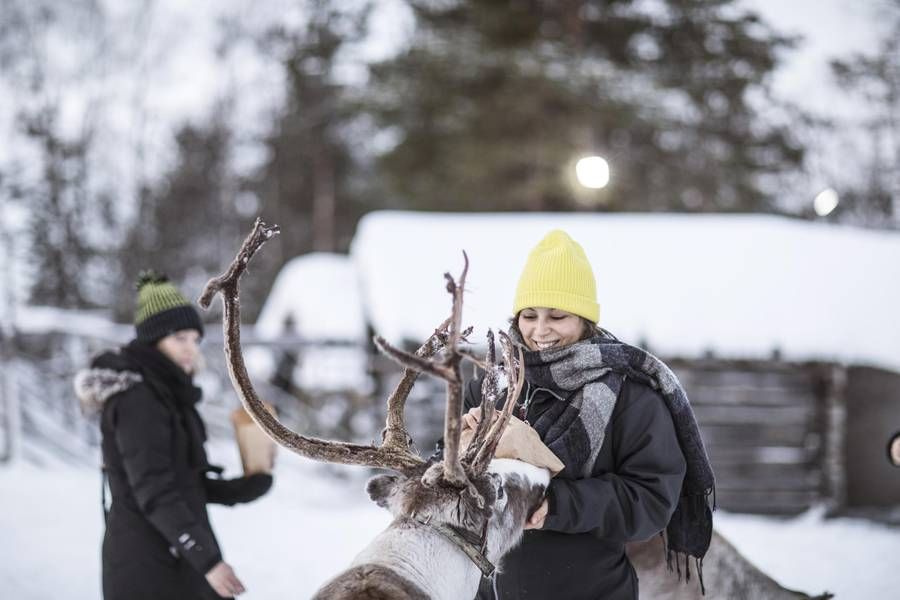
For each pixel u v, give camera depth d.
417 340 11.25
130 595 3.71
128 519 3.76
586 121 20.17
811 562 7.25
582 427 2.86
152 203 25.92
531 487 2.65
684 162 21.89
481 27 21.05
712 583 3.51
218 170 27.14
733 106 21.89
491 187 21.47
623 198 21.42
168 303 4.04
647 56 21.97
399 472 2.65
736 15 21.62
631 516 2.75
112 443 3.80
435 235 12.92
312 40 28.02
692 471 2.99
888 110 25.53
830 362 10.86
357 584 2.25
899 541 8.30
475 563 2.45
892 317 11.15
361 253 12.97
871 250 12.28
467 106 20.61
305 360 13.74
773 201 23.86
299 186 30.02
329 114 27.86
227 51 27.17
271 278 28.62
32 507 8.48
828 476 10.95
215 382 13.59
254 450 4.20
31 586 6.43
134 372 3.83
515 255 12.55
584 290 3.06
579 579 2.91
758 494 11.02
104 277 24.17
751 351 10.90
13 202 23.38
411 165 21.61
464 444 2.88
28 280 22.78
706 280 11.77
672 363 11.05
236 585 3.65
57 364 12.28
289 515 8.81
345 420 12.50
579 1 21.56
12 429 10.53
